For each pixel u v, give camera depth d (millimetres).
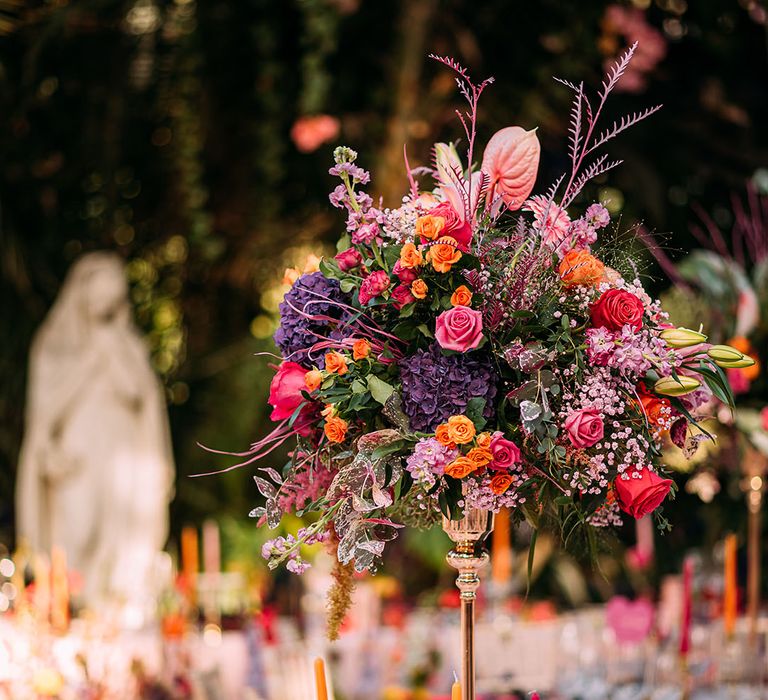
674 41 5844
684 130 5977
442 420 1756
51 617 3699
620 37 5516
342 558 1772
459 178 1869
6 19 5773
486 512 1940
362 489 1765
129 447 5535
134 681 3391
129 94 6598
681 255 4055
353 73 6020
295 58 6391
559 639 3885
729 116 5832
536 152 1892
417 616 4535
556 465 1798
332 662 3805
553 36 5543
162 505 5613
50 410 5512
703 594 4141
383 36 5906
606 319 1813
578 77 5582
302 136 5867
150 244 7086
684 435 1894
